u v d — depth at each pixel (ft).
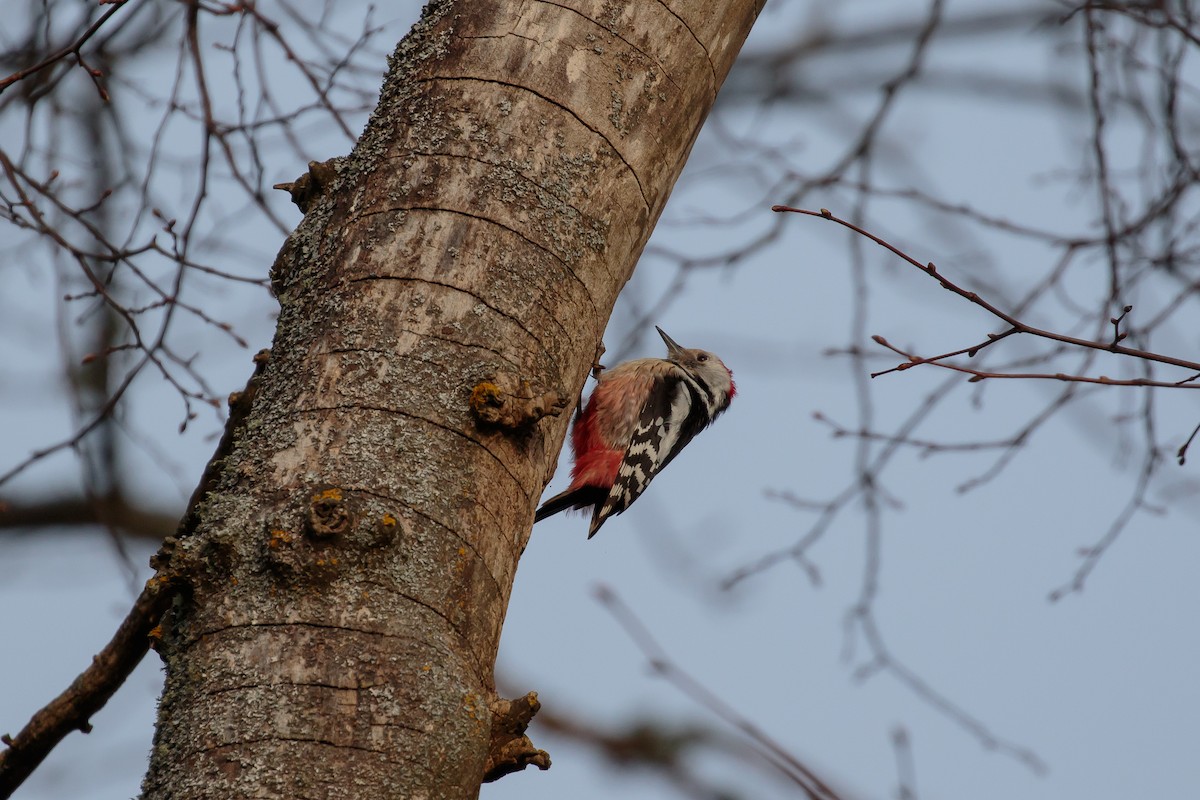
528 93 21.94
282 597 17.51
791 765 31.63
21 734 23.07
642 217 22.93
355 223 21.11
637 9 23.04
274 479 18.63
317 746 16.61
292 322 20.70
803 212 23.30
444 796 16.97
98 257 31.09
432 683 17.40
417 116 21.81
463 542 18.76
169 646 17.88
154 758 17.19
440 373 19.69
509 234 20.99
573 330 21.43
